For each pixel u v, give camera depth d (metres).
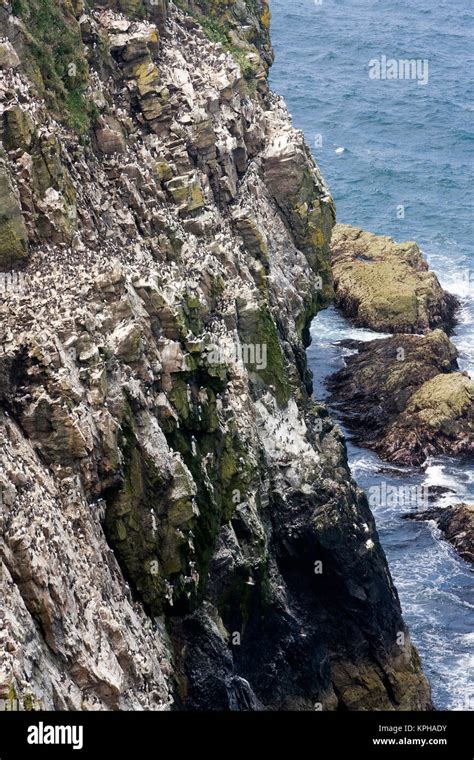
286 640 74.19
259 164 95.19
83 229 69.88
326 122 197.00
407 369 115.50
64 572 53.12
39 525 52.72
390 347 120.12
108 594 57.34
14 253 63.94
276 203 96.31
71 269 63.94
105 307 62.84
